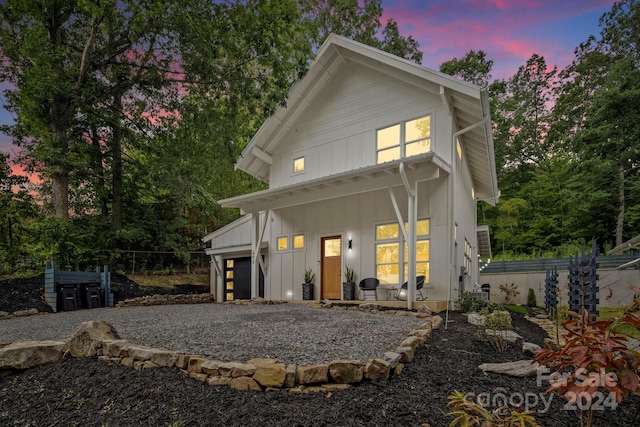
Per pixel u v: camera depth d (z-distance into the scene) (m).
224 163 17.28
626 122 18.38
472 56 22.59
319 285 11.28
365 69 11.11
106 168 15.81
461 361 3.86
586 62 25.34
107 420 2.68
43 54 11.75
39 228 12.05
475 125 8.94
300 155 12.32
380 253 10.22
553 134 26.98
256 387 3.01
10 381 3.49
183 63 12.50
